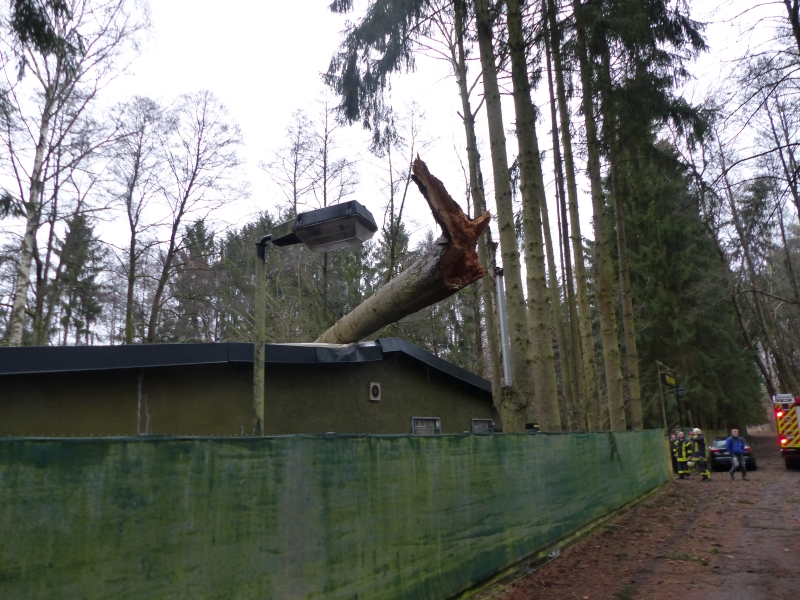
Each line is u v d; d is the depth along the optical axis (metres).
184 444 3.84
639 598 7.02
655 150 15.88
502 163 11.80
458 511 6.88
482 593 7.03
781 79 10.91
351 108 13.78
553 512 9.39
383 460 5.77
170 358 8.79
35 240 18.44
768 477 21.86
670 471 19.62
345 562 5.11
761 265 25.83
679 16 13.46
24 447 3.00
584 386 17.22
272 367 10.76
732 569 8.23
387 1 12.55
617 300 33.22
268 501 4.42
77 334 31.78
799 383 45.22
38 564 3.00
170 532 3.69
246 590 4.15
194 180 26.11
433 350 30.88
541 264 11.95
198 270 26.78
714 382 34.09
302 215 5.85
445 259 6.77
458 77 16.19
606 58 14.13
